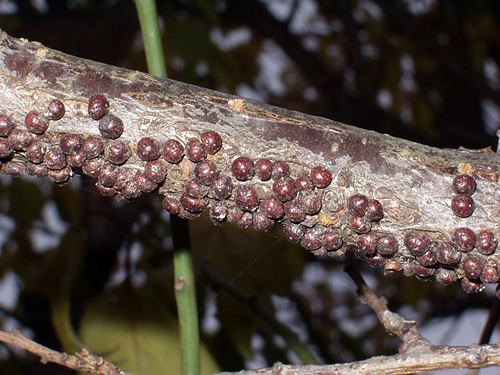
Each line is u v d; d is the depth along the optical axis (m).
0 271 0.50
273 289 0.44
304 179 0.28
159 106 0.28
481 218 0.28
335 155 0.28
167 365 0.38
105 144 0.27
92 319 0.38
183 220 0.32
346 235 0.28
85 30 0.54
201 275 0.42
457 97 0.70
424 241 0.28
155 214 0.43
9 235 0.50
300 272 0.47
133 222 0.42
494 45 0.68
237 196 0.28
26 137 0.27
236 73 0.67
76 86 0.27
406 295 0.64
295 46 0.67
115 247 0.42
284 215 0.28
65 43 0.54
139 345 0.38
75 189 0.43
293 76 0.72
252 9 0.64
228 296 0.42
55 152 0.27
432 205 0.28
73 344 0.38
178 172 0.28
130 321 0.38
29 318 0.50
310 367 0.27
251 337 0.42
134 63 0.56
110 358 0.37
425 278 0.28
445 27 0.69
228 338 0.42
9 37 0.27
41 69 0.27
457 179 0.28
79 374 0.37
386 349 0.62
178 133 0.27
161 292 0.39
